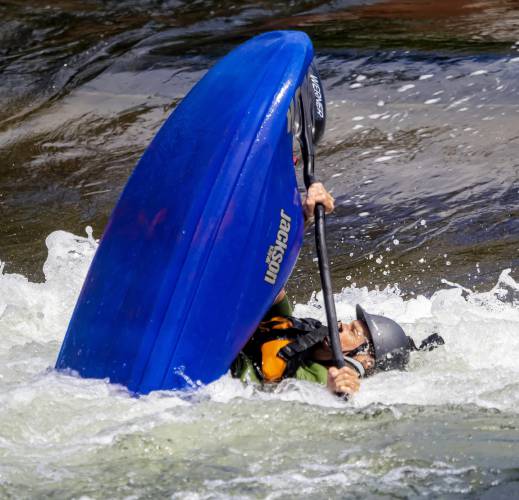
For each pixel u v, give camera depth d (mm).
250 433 14234
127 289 16469
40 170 34469
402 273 24594
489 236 26234
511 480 12648
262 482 12695
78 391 15594
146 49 45781
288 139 17266
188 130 17281
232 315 16375
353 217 28328
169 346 15859
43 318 21703
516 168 30156
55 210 31062
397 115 34469
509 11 46406
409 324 20625
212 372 16250
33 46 48125
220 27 49906
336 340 16406
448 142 32281
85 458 13445
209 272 16172
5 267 26484
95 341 16422
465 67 37281
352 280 24516
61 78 43156
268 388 16625
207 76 18094
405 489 12492
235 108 17062
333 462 13266
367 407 15203
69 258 24797
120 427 14352
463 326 19984
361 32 44250
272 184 16812
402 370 17672
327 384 16344
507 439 13953
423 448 13672
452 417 14906
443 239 26328
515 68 36688
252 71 17625
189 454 13555
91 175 33812
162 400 15375
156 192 16922
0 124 38750
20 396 15328
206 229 16250
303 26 47312
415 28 44500
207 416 14750
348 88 36750
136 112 38469
